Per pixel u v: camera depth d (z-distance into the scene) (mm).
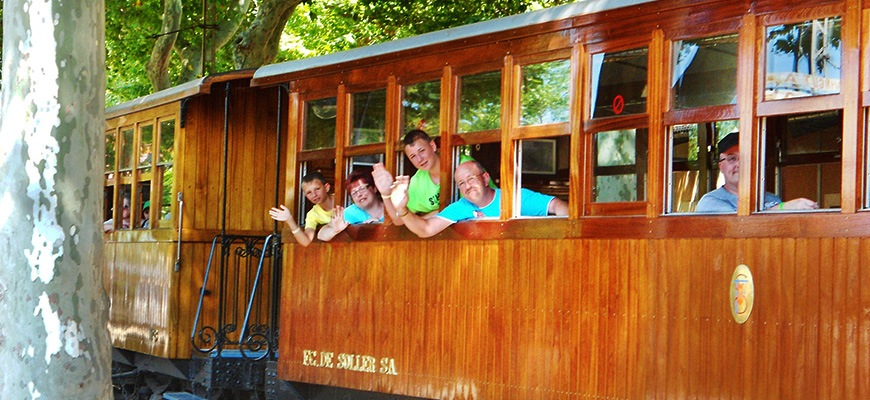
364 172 8789
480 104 7871
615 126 6969
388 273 8609
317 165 9773
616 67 6984
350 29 20656
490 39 7770
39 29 6594
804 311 5934
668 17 6691
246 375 10727
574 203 7184
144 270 12414
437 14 18047
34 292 6590
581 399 7082
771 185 7039
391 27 18562
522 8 17672
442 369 8078
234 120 12016
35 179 6598
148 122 12672
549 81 7402
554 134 7328
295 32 24203
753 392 6137
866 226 5707
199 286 11812
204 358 11258
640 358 6742
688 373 6480
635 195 6859
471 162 7723
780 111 6145
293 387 9609
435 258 8195
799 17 6074
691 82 6578
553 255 7316
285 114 12297
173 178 11867
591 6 7129
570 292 7191
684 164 6918
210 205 11938
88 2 6703
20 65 6648
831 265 5832
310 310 9406
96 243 6773
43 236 6590
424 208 8328
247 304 11914
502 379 7617
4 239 6664
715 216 6426
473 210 7938
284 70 9750
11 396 6613
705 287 6422
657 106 6719
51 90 6590
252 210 12102
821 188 6957
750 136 6250
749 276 6199
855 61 5824
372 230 8781
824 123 6938
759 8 6246
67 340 6621
